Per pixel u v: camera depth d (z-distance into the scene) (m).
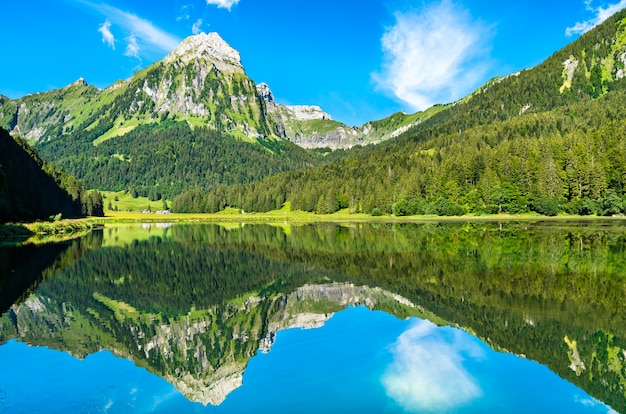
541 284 30.83
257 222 152.25
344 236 78.88
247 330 22.70
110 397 14.40
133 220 170.38
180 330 23.08
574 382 14.77
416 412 12.62
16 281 37.62
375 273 38.78
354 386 14.61
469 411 12.71
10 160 112.44
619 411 12.71
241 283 36.59
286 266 45.03
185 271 43.06
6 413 13.16
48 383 15.61
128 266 46.25
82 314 26.53
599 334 19.95
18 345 20.42
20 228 84.31
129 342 21.00
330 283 35.25
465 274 35.88
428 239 66.94
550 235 66.38
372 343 19.23
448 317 23.36
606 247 49.66
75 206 172.25
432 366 16.41
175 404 13.70
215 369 16.88
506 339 19.45
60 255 54.75
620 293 27.61
